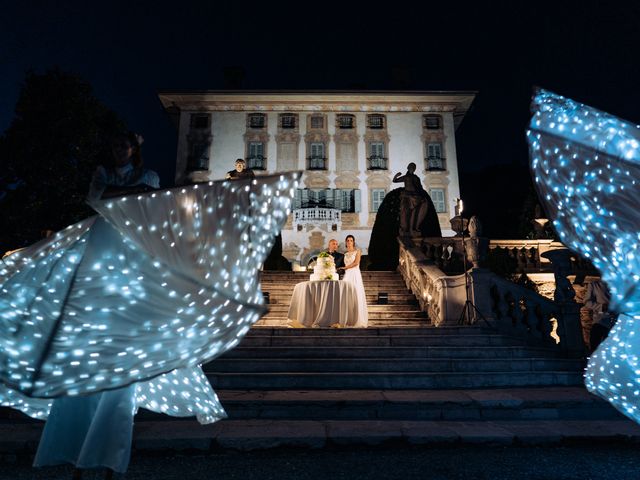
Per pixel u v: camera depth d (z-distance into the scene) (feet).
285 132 110.42
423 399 17.10
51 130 57.31
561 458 12.42
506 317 27.76
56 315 7.05
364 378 20.06
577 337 25.49
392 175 109.09
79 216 57.31
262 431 14.02
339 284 28.99
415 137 110.83
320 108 111.86
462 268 42.73
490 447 13.62
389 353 23.52
